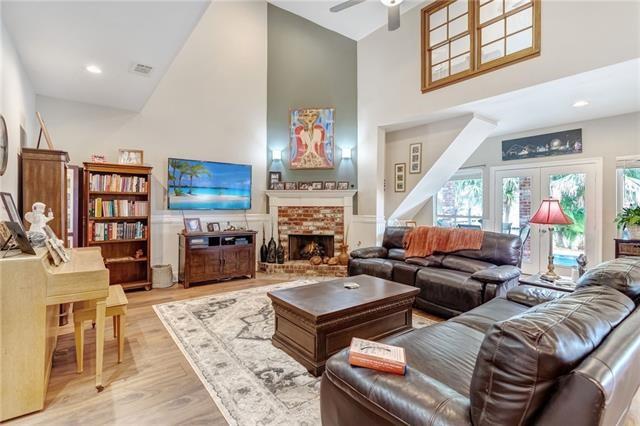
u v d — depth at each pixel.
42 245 2.29
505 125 5.19
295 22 6.01
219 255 4.83
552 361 0.86
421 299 3.61
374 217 5.46
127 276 4.55
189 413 1.84
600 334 1.06
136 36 2.62
